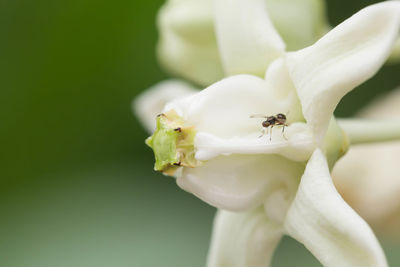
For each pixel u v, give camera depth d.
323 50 0.13
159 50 0.18
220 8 0.14
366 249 0.13
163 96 0.18
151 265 0.19
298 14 0.16
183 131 0.14
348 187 0.19
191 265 0.19
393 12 0.13
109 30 0.21
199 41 0.16
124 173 0.21
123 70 0.21
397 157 0.19
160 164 0.14
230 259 0.15
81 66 0.21
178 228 0.20
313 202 0.13
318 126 0.14
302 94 0.14
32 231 0.20
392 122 0.15
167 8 0.17
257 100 0.14
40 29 0.21
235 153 0.14
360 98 0.20
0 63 0.21
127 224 0.20
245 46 0.14
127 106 0.21
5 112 0.21
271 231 0.15
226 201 0.14
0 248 0.20
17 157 0.21
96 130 0.21
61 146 0.21
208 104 0.14
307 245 0.13
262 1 0.14
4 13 0.20
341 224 0.13
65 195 0.21
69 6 0.20
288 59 0.14
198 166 0.14
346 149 0.14
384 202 0.19
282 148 0.14
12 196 0.21
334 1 0.20
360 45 0.13
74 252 0.20
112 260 0.20
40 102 0.21
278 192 0.14
